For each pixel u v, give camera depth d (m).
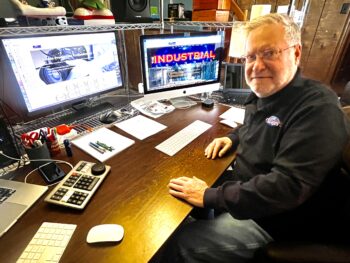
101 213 0.69
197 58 1.42
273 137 0.85
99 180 0.80
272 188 0.71
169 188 0.80
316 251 0.61
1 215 0.67
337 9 2.24
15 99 1.08
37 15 0.97
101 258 0.56
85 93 1.23
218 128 1.23
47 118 1.22
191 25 1.54
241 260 0.83
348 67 2.45
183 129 1.21
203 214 0.99
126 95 1.62
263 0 2.37
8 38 0.88
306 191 0.68
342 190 0.74
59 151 0.99
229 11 1.64
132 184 0.81
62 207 0.70
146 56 1.27
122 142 1.06
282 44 0.78
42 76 1.03
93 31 1.13
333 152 0.68
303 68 2.60
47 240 0.59
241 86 1.65
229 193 0.75
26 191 0.75
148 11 1.44
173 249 0.85
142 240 0.61
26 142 0.88
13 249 0.58
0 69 1.00
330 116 0.70
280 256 0.61
